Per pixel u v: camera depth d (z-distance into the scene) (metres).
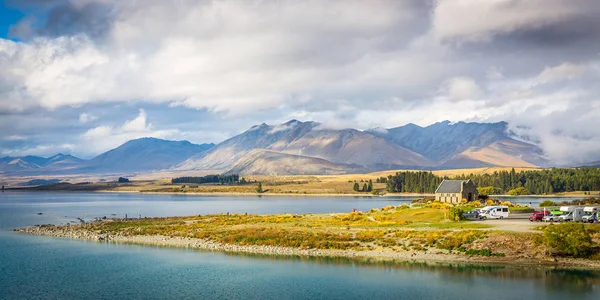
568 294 65.56
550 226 84.50
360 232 105.94
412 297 65.69
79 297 67.50
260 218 149.25
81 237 122.69
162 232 122.81
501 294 66.12
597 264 78.25
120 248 104.75
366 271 78.88
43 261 91.19
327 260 87.50
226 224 134.62
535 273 75.00
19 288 72.06
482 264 80.56
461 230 98.19
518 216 127.44
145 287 72.25
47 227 143.50
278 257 91.31
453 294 66.44
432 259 84.56
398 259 85.88
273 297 66.75
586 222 106.19
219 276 78.12
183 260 90.62
